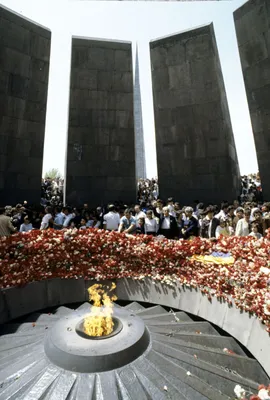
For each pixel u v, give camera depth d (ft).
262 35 38.73
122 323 12.02
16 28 42.78
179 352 11.12
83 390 8.55
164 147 47.16
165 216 24.03
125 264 18.80
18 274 17.03
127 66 49.19
